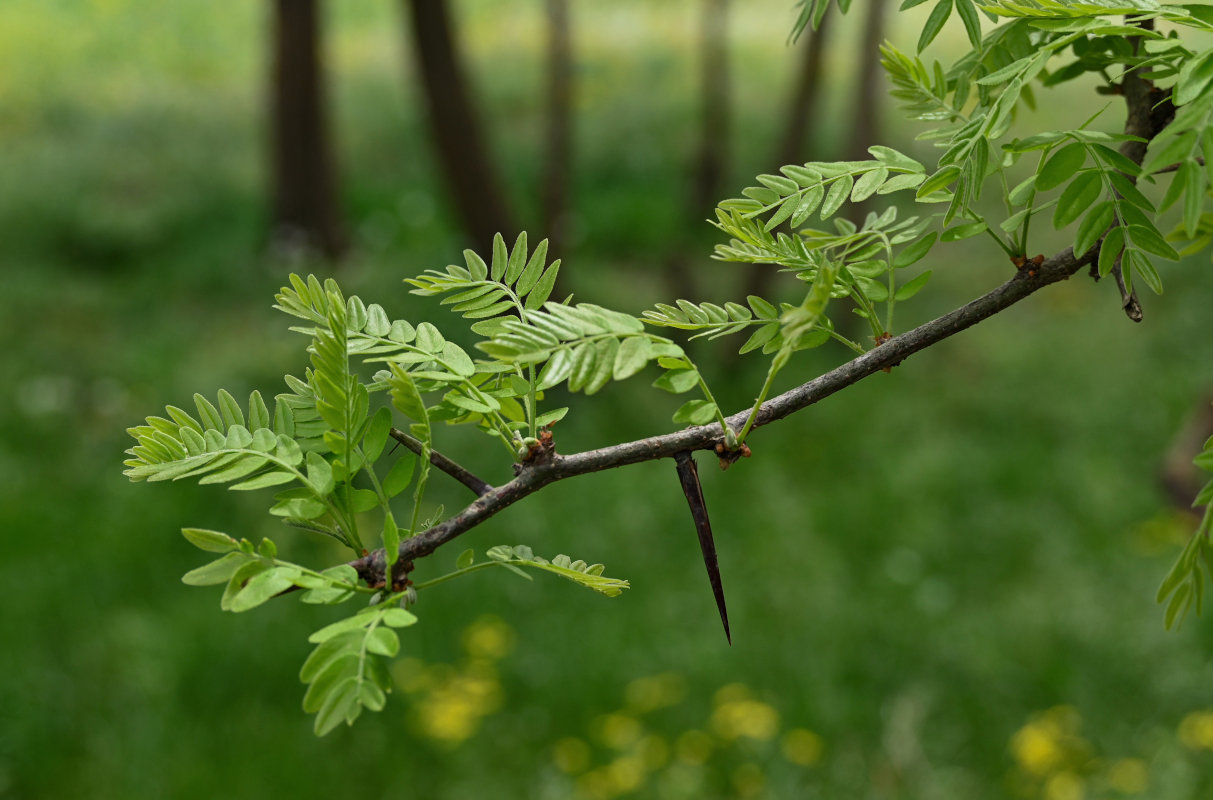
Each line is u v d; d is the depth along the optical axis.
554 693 4.50
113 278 9.52
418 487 0.79
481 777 3.97
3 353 7.67
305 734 4.20
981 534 5.86
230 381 7.25
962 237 0.84
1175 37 0.69
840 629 4.97
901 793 3.82
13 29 16.62
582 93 14.34
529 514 5.85
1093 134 0.75
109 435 6.71
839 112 11.92
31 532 5.45
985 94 0.97
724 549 5.76
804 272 0.86
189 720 4.27
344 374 0.79
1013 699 4.43
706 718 4.32
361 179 11.83
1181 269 8.90
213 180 11.47
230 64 16.97
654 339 0.72
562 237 8.59
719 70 10.11
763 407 0.78
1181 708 4.24
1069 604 5.04
